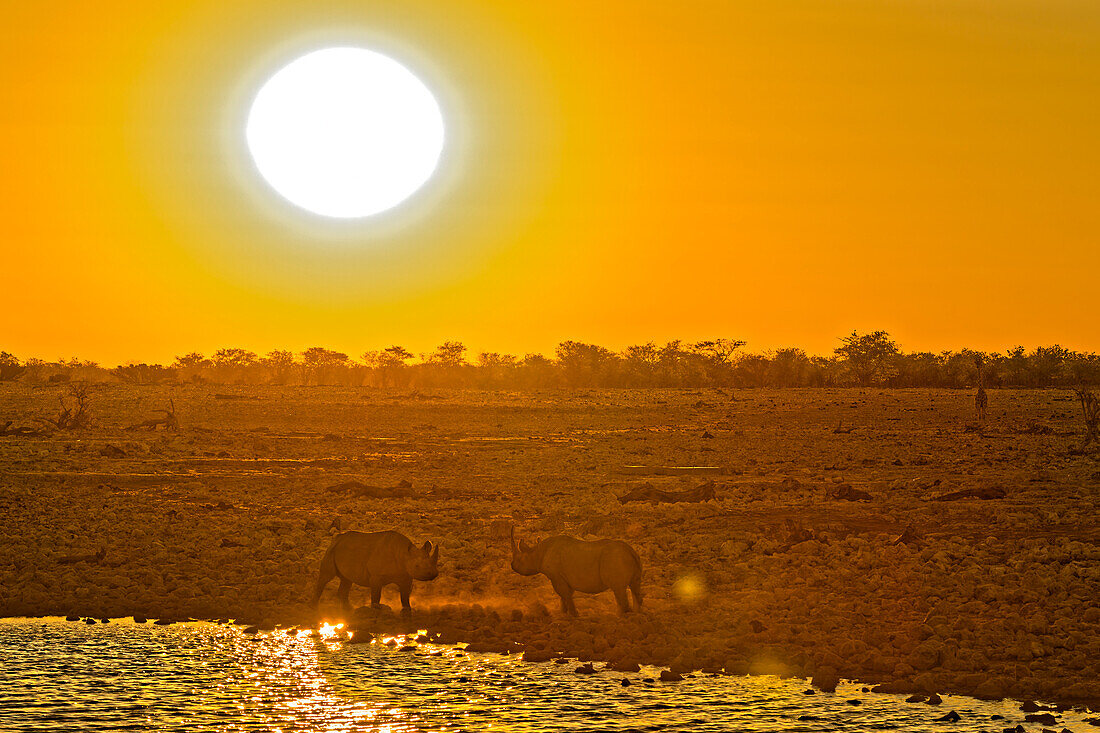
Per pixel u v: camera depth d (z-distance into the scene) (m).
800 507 82.06
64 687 35.22
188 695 34.25
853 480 109.44
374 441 169.50
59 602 48.34
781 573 53.50
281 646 40.69
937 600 45.41
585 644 39.81
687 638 40.41
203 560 59.50
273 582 53.38
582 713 32.19
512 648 39.69
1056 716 31.30
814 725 30.86
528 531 73.06
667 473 123.94
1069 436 164.38
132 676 36.47
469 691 34.53
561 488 108.44
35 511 84.19
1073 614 42.25
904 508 80.88
